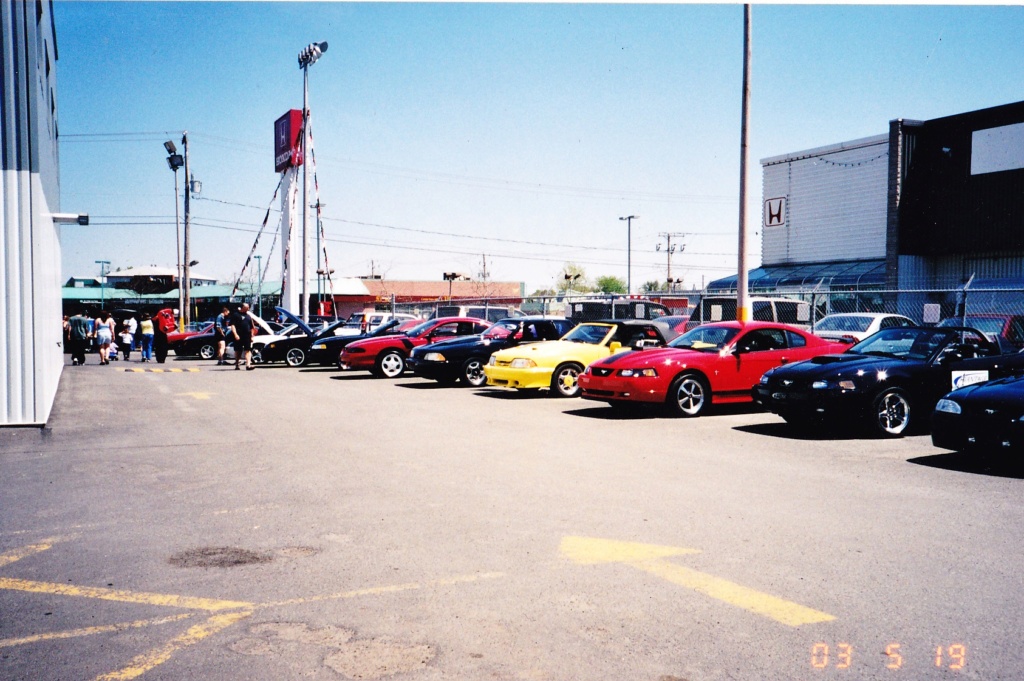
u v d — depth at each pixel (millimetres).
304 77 34688
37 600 4098
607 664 3336
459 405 13141
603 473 7375
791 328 12539
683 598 4109
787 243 34938
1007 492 6609
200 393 15070
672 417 11602
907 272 28938
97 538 5219
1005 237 26328
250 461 7953
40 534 5320
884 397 9594
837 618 3850
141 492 6570
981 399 7480
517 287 92438
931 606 4008
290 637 3617
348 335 22656
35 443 9039
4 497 6391
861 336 17047
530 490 6641
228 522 5617
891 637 3629
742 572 4520
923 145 28672
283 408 12578
